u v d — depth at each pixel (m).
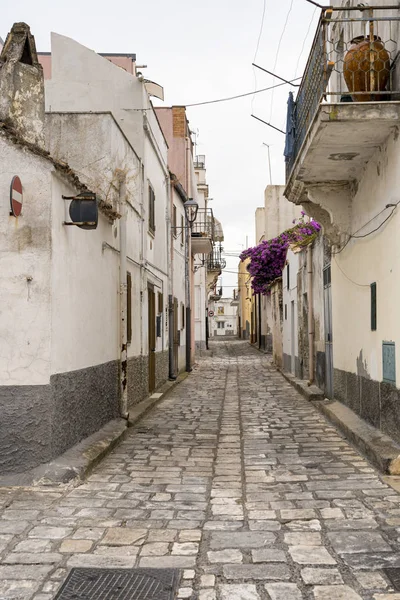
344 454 7.93
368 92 7.28
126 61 18.53
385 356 7.93
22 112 6.86
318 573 4.08
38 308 6.55
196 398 14.67
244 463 7.55
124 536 4.87
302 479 6.66
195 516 5.39
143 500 5.90
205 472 7.09
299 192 11.04
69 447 7.32
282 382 18.48
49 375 6.56
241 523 5.18
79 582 4.01
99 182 10.06
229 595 3.79
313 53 8.50
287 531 4.94
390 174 7.70
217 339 62.91
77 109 13.40
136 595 3.82
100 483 6.53
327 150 8.45
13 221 6.56
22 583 4.00
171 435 9.57
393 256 7.54
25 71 6.92
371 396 8.77
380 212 8.20
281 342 22.94
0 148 6.57
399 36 7.26
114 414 9.94
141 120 13.34
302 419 11.06
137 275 12.45
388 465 6.79
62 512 5.50
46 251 6.58
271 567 4.20
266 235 32.31
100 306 9.05
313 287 15.13
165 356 17.36
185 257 22.97
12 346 6.52
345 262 10.70
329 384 12.94
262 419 11.16
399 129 7.29
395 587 3.85
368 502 5.69
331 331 12.54
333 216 10.38
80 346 7.88
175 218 20.08
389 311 7.74
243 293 61.53
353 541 4.66
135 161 12.37
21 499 5.87
